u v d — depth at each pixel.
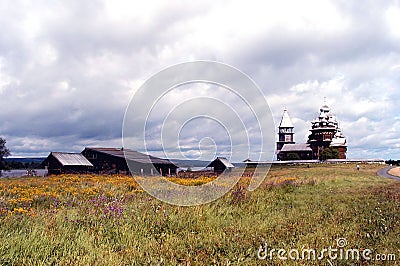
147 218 9.05
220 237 7.84
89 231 7.70
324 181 23.75
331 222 9.41
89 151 36.69
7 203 11.00
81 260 6.01
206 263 6.28
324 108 94.00
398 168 60.41
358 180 28.78
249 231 8.50
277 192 16.42
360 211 11.09
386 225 8.73
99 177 23.95
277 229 8.70
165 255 6.63
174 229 8.70
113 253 6.60
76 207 10.27
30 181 20.19
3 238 6.47
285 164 72.69
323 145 89.94
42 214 8.90
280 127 101.88
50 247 6.48
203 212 10.16
